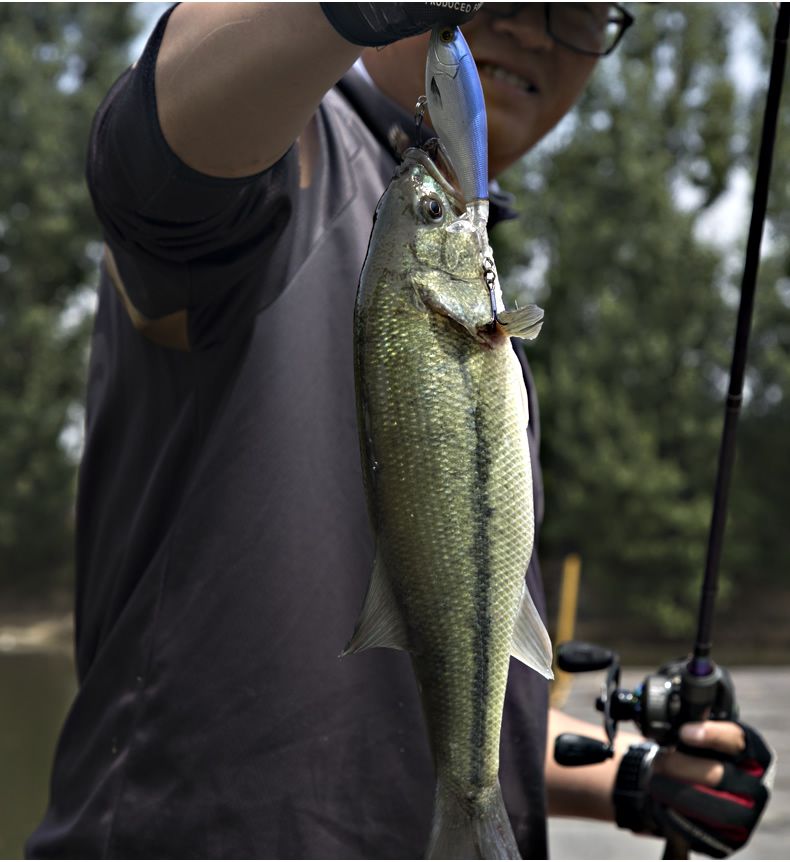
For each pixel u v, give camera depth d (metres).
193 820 1.93
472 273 1.53
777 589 35.38
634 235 33.94
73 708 2.17
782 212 33.12
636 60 33.75
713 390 34.88
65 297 39.59
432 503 1.50
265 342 2.04
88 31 39.16
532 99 2.48
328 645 1.97
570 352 34.09
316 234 2.11
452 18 1.45
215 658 1.96
